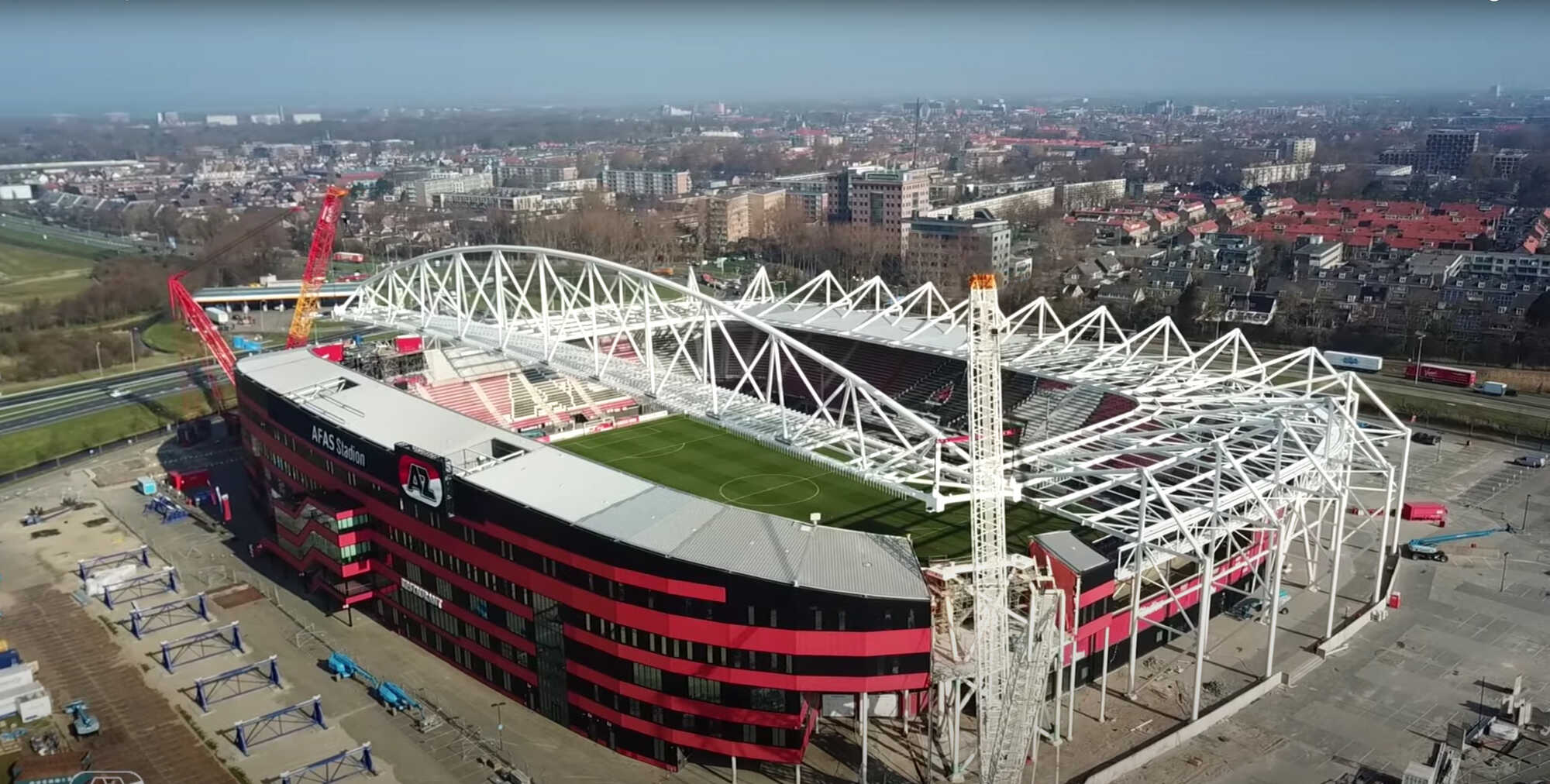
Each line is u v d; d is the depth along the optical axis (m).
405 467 108.94
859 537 94.38
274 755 95.00
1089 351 162.00
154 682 107.62
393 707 102.25
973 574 85.19
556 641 99.00
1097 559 97.06
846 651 85.62
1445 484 158.62
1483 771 89.25
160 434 194.00
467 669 110.50
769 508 119.38
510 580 101.69
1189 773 89.50
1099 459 111.06
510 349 152.25
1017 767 82.69
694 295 124.75
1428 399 197.00
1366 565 130.75
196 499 159.00
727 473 132.88
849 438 114.75
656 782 91.81
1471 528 141.50
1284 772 89.56
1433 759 90.75
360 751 94.38
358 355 168.75
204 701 102.31
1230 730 96.00
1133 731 95.06
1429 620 116.44
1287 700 100.81
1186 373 144.50
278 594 127.94
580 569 94.38
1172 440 122.69
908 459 112.44
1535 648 110.06
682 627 89.69
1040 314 171.88
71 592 128.25
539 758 95.31
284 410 133.62
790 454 139.62
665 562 88.62
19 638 116.69
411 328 166.88
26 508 156.88
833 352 184.00
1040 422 147.38
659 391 134.75
